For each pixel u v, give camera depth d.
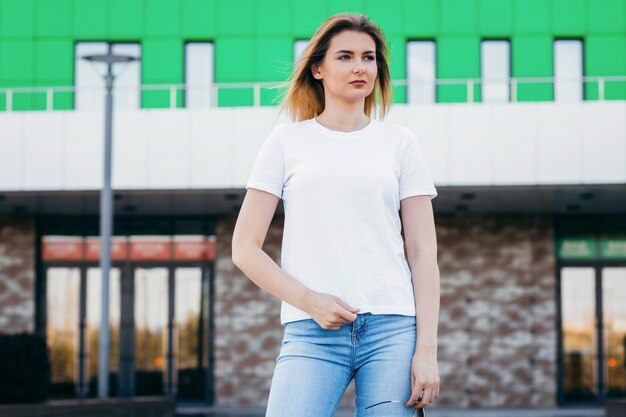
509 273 27.33
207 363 27.42
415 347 3.34
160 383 27.38
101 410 18.28
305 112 3.72
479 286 27.33
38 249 27.84
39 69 28.55
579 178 23.39
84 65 28.59
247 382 27.28
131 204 26.09
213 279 27.61
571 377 27.11
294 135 3.52
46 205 26.28
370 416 3.29
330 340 3.33
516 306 27.27
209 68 28.58
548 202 25.56
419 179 3.54
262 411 25.64
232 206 26.41
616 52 28.16
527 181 23.45
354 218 3.39
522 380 27.03
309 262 3.39
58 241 27.89
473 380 27.03
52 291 27.77
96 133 24.34
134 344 27.50
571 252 27.41
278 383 3.35
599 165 23.39
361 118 3.60
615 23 28.19
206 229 27.72
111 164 22.94
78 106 28.31
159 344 27.50
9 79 28.53
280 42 28.42
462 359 27.12
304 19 28.44
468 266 27.38
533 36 28.22
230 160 24.11
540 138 23.53
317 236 3.40
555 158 23.47
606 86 28.12
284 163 3.51
